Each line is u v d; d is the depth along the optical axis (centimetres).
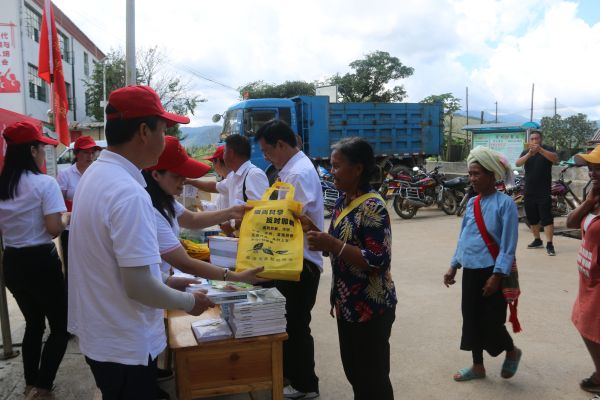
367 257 203
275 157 298
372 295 214
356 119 1298
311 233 204
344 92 2675
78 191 167
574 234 775
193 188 485
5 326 356
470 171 304
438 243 741
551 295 477
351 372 226
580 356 346
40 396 289
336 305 226
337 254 204
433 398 296
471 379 318
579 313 285
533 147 645
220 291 238
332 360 353
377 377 219
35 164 288
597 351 281
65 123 496
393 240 764
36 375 304
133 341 163
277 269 221
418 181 986
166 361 332
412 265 610
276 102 1175
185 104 2662
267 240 228
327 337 394
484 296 300
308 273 289
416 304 462
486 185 300
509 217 290
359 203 212
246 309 232
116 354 162
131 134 165
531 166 657
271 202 235
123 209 154
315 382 301
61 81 490
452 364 341
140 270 155
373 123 1324
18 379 327
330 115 1261
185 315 266
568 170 1047
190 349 228
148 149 170
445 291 502
